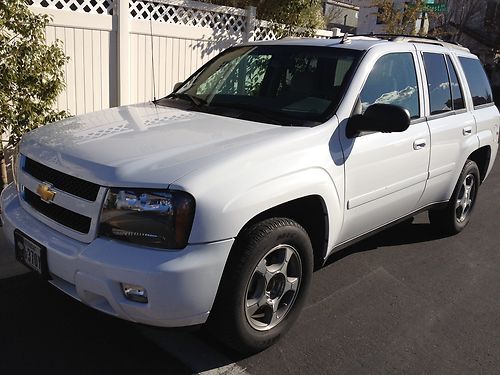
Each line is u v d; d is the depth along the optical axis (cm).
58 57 530
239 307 285
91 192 271
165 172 264
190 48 748
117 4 644
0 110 495
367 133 366
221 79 428
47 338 319
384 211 404
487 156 559
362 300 393
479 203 684
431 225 540
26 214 311
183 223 257
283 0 876
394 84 408
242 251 281
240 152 289
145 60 695
